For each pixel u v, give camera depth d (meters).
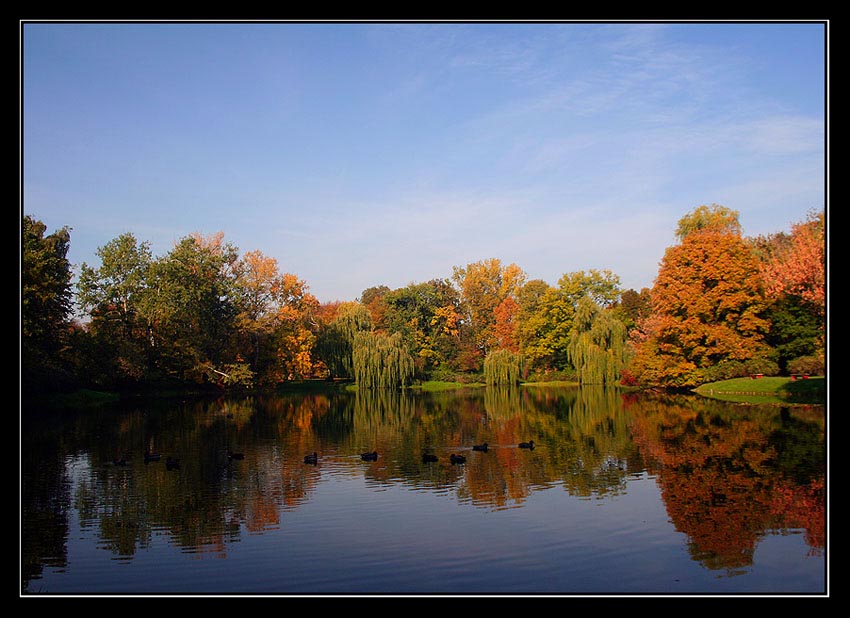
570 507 18.55
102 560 14.93
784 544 14.90
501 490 20.89
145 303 68.62
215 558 14.98
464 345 102.19
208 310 73.12
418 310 105.56
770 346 52.53
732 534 15.70
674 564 13.93
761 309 51.88
